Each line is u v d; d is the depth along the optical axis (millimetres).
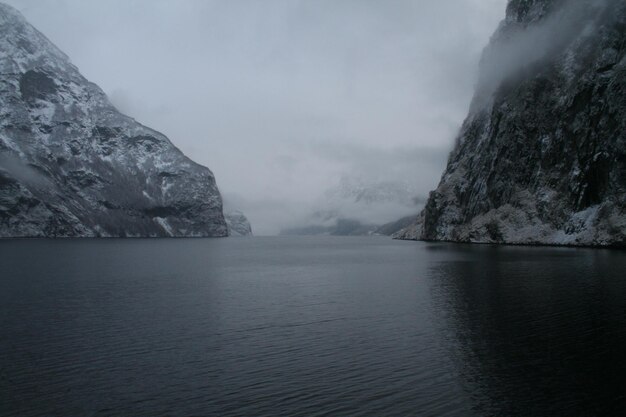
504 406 20562
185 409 20781
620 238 100625
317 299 47156
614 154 108375
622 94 109000
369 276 67000
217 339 31672
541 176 133875
